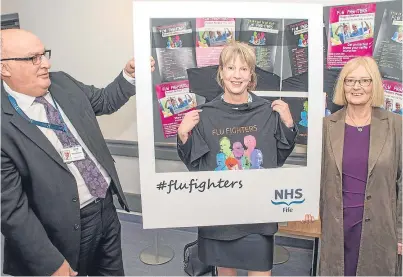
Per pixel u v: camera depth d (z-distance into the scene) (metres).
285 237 1.85
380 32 1.28
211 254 1.23
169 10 1.00
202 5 1.00
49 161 1.05
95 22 1.77
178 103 1.04
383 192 1.20
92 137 1.16
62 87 1.17
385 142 1.18
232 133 1.06
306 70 1.04
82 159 1.13
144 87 1.02
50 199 1.08
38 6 1.80
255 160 1.07
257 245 1.20
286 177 1.09
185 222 1.09
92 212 1.19
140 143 1.04
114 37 1.76
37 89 1.04
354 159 1.21
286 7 1.02
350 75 1.16
